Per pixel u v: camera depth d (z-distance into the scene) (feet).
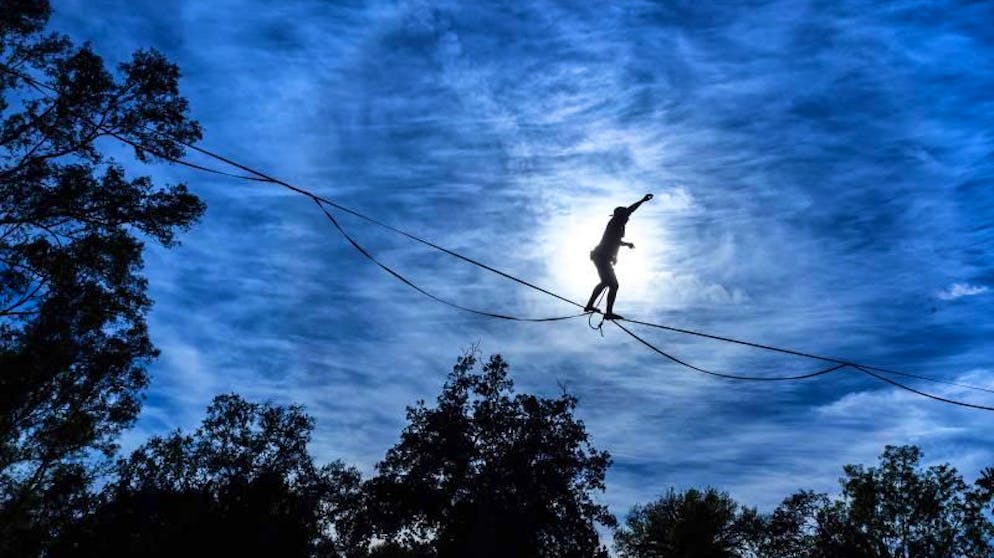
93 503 106.63
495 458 130.93
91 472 98.63
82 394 91.20
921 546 129.90
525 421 132.67
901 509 132.26
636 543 132.05
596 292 36.27
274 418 130.11
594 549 125.80
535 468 129.70
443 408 135.03
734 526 124.98
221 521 120.16
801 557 132.46
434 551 126.52
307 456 131.34
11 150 72.59
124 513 112.27
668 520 124.98
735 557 118.62
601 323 37.60
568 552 124.88
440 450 129.90
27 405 88.58
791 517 133.90
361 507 132.16
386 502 130.00
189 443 124.77
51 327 82.74
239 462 125.80
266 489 125.90
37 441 91.76
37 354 82.23
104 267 82.38
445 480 131.13
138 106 75.15
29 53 71.56
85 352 88.63
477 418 132.67
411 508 127.65
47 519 100.01
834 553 131.75
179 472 123.13
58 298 81.46
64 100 71.15
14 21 69.21
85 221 78.95
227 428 128.06
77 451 95.35
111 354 89.86
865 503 134.62
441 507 127.54
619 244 35.55
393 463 133.39
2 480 92.58
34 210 74.49
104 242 79.05
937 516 130.31
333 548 131.44
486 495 126.00
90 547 106.42
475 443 132.05
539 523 125.80
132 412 94.58
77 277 82.02
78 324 85.35
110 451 97.30
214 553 116.98
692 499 122.62
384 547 146.41
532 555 121.60
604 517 129.70
